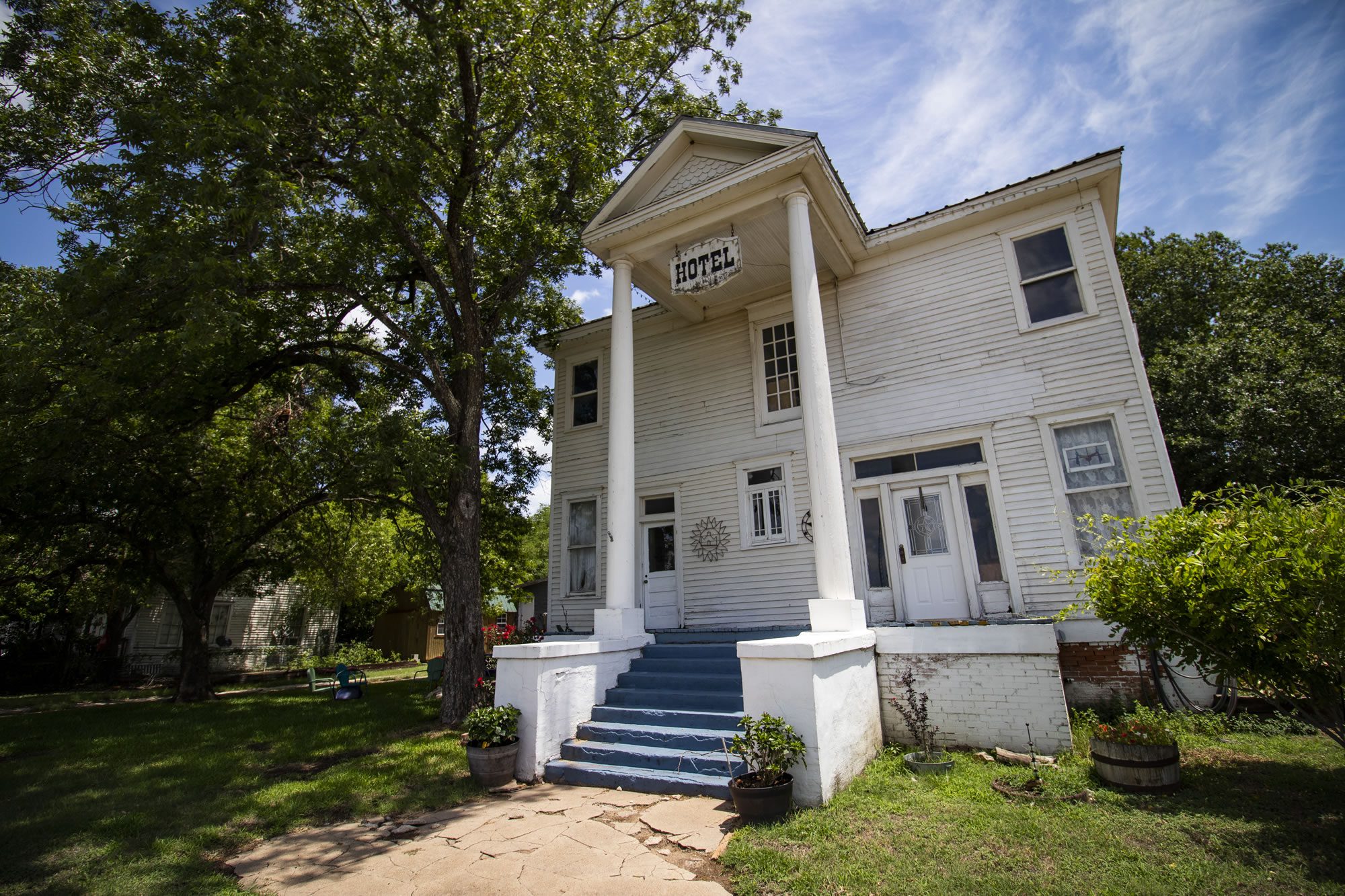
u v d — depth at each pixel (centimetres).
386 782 660
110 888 424
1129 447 883
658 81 1484
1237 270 2394
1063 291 974
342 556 2052
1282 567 446
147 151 822
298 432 1516
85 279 768
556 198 1312
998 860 406
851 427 1084
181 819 557
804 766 529
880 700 736
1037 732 661
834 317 1141
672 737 664
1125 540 585
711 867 428
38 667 2072
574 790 621
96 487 1155
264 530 1580
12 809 593
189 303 797
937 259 1073
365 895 406
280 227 998
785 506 1136
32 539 1326
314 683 1612
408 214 1135
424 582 2642
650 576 1242
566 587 1359
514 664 704
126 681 2191
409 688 1614
